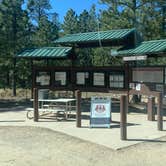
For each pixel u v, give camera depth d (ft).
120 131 44.24
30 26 113.29
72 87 70.28
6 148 38.70
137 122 54.70
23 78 105.81
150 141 42.32
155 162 34.22
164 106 61.16
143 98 88.84
